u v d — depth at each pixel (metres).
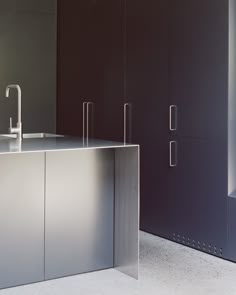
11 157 3.99
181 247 5.11
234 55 4.71
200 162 4.96
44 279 4.18
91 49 6.32
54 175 4.16
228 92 4.69
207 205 4.90
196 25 4.95
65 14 6.82
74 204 4.26
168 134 5.29
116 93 5.94
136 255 4.23
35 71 6.95
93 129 6.34
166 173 5.34
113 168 4.42
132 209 4.26
